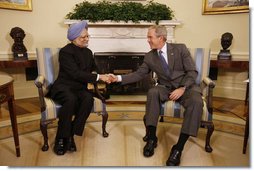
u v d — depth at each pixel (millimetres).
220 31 3381
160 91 2018
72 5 3412
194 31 3516
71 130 2002
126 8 3145
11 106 1794
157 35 1983
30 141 2186
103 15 3131
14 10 3111
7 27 3107
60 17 3402
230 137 2279
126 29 3334
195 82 2105
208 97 1936
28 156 1929
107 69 3422
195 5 3439
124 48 3406
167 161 1819
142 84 3492
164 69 2100
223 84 3516
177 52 2100
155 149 2061
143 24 3236
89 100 2031
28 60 2990
